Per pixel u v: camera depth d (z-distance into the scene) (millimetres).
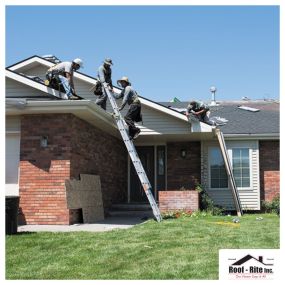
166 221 13055
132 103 14711
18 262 7902
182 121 17047
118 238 9781
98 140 15742
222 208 17891
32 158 13016
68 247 8906
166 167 19359
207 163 18906
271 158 19031
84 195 13797
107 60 15281
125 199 19297
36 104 12398
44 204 12781
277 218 14641
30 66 17469
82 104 12398
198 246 8797
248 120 20312
